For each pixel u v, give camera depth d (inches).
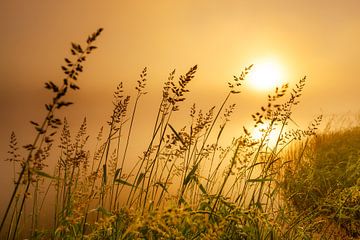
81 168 187.8
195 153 164.7
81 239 128.6
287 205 180.4
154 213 95.7
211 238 104.7
